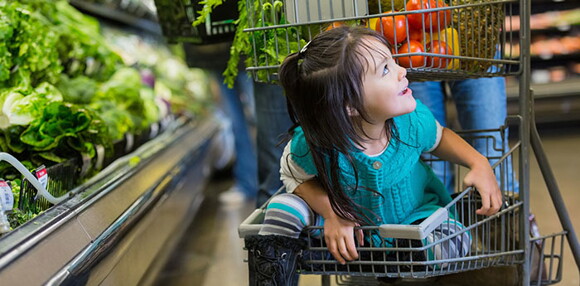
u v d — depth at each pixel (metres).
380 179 1.62
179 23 2.69
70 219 1.70
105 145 2.52
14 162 1.68
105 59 3.66
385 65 1.50
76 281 1.55
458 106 2.59
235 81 4.26
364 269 1.66
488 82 2.52
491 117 2.54
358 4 1.63
